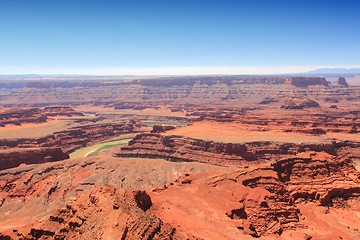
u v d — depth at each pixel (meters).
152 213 81.44
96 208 69.25
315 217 100.75
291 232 91.31
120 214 64.25
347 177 120.62
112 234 59.53
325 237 88.88
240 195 100.69
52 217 74.06
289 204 102.38
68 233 67.56
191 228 76.75
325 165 121.81
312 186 113.12
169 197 99.12
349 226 98.00
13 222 116.88
